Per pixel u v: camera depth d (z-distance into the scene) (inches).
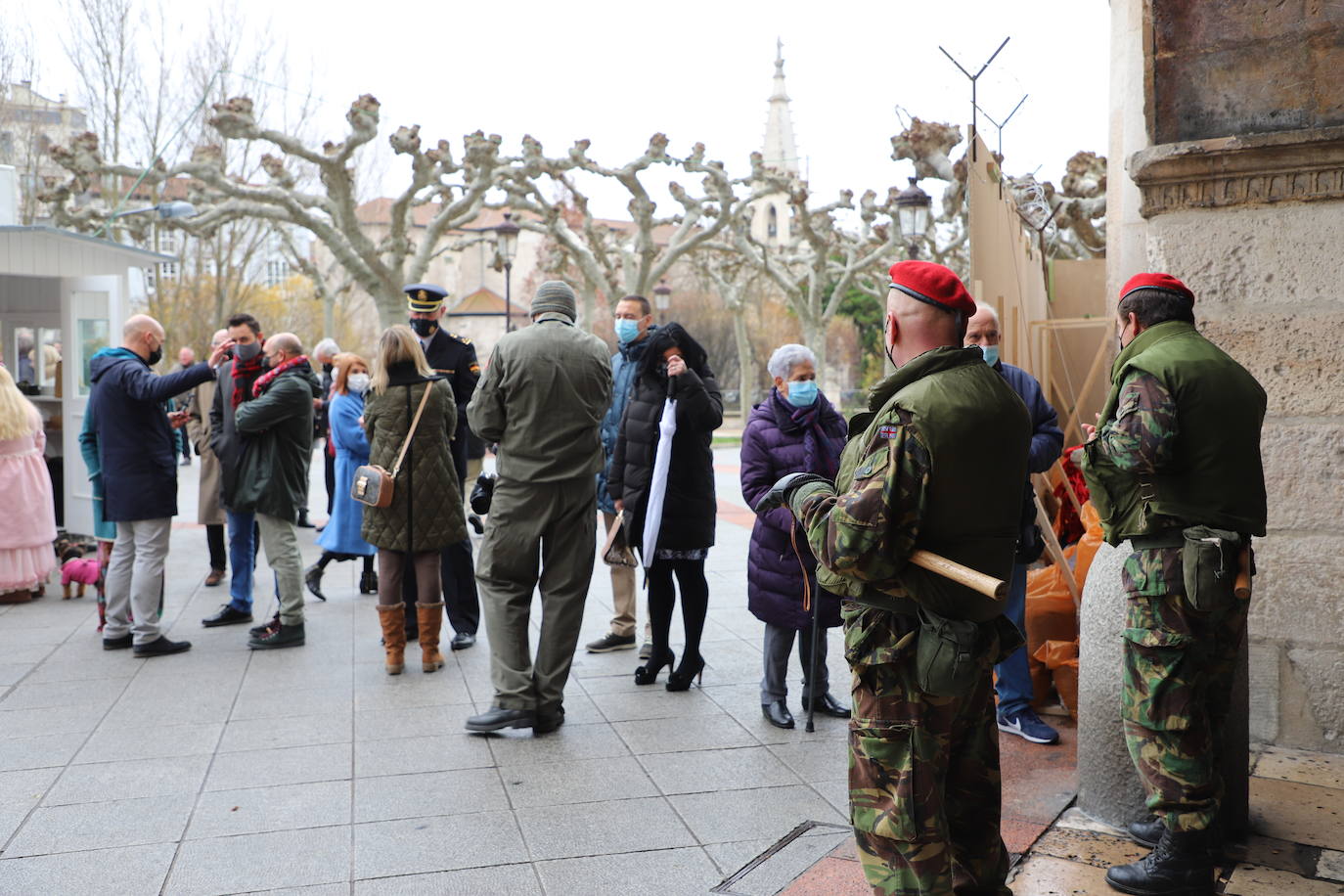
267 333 1726.1
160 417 240.7
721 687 213.9
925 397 93.6
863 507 92.4
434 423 221.3
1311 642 162.1
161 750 177.8
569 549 186.9
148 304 1146.0
